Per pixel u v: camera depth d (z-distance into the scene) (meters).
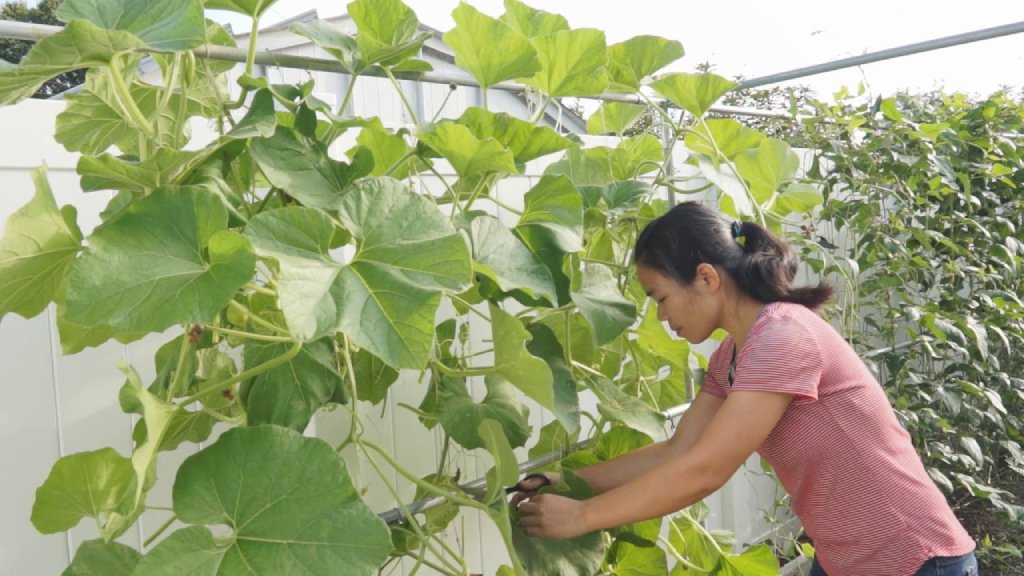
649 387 2.05
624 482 1.66
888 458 1.54
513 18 1.71
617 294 1.57
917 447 3.25
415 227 1.03
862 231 3.39
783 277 1.56
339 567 0.92
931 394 3.31
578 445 1.84
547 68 1.59
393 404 1.88
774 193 2.25
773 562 1.72
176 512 0.95
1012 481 4.05
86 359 1.46
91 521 1.47
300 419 1.19
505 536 1.20
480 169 1.35
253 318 1.12
